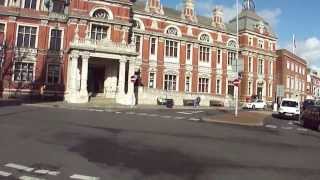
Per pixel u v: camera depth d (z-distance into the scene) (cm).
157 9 5462
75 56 4034
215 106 5662
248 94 6444
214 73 6022
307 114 2695
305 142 1689
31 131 1498
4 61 4375
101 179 839
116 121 2077
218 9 6212
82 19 4456
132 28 5159
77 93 3988
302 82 8512
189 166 1005
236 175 924
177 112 3403
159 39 5438
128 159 1064
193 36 5800
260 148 1384
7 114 2111
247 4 6794
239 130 2012
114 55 4222
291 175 951
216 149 1296
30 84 4459
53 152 1119
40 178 829
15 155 1054
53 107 3147
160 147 1277
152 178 864
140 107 3953
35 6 4634
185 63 5694
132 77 4069
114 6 4653
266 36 6806
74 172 893
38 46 4541
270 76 6869
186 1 5841
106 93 4459
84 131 1581
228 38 6278
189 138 1534
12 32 4444
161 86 5434
